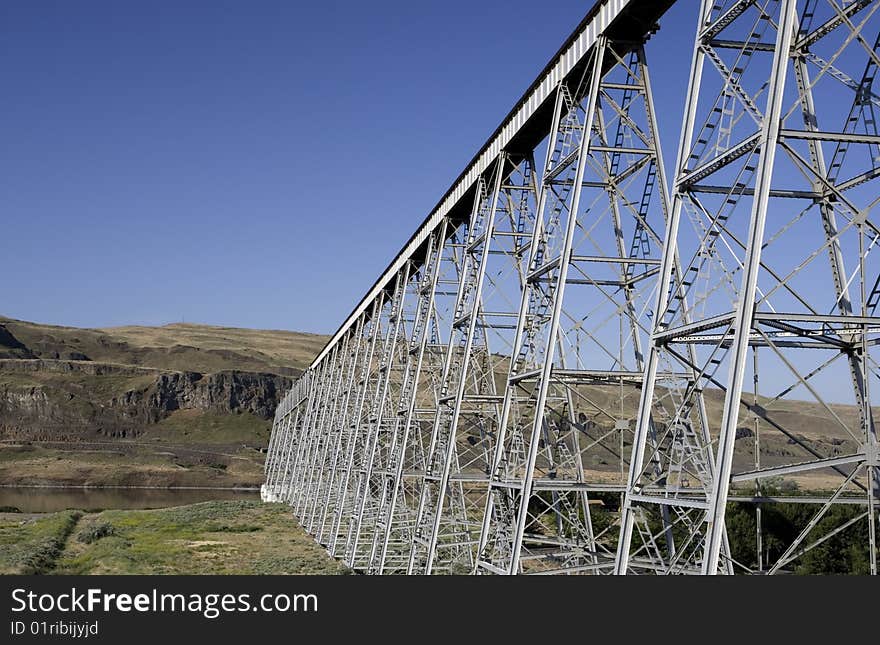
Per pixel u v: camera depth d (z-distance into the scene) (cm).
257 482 13150
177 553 4172
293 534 5075
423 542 2189
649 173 1725
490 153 2248
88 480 12419
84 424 15975
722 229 1197
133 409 16838
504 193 2302
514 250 2217
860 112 1312
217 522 5778
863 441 1228
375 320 3781
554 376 1686
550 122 1984
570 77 1798
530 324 1955
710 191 1295
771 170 1054
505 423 1827
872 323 1114
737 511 3256
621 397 1686
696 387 1536
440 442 2686
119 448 14500
